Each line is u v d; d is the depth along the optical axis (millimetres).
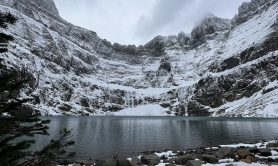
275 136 71250
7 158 8680
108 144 60219
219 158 28047
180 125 137625
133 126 129000
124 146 56812
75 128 108000
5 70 9008
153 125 138500
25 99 9438
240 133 83500
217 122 160500
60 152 9906
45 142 57219
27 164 9258
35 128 10047
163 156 33219
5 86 8734
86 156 43406
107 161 22188
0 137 8945
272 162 24438
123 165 22891
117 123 157125
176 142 63531
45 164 9359
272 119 186625
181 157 27156
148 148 53531
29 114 9508
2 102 8922
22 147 8977
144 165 26438
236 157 27797
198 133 87750
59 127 106688
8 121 8805
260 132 85375
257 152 30875
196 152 38844
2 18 8625
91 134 84375
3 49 9266
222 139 67375
